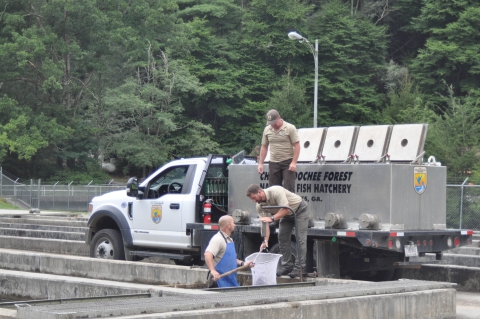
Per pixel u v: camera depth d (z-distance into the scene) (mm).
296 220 19578
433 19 117062
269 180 21969
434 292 16922
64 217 57656
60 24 100500
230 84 112938
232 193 23953
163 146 105438
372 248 21094
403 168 20609
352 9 125625
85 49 104062
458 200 43438
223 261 17906
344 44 116812
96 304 13250
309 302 14438
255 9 119562
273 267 18125
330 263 21562
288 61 115938
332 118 115938
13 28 99812
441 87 111438
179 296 14992
